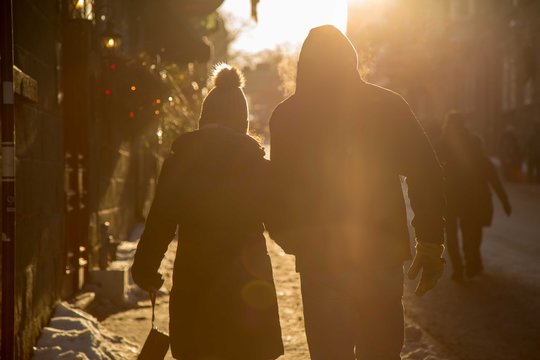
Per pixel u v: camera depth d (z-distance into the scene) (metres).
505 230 16.16
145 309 8.05
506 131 38.12
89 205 8.44
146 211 16.94
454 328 7.37
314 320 3.81
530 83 36.78
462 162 9.91
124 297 8.22
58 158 6.79
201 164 3.87
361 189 3.81
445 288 9.48
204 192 3.84
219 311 3.78
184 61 16.59
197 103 16.42
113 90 10.13
